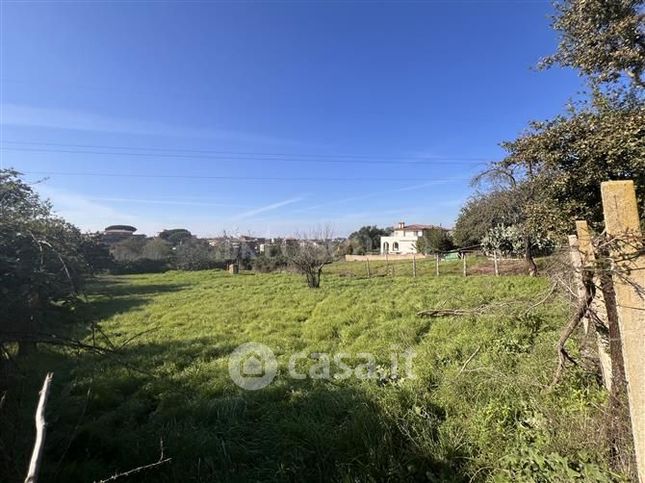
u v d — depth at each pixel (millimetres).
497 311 6555
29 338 2973
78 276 3555
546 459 2643
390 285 15094
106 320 10805
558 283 3768
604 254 2396
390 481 2904
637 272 2066
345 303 11094
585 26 8625
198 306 12766
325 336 7723
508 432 3188
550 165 8086
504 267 20188
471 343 5855
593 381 3582
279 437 3645
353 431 3463
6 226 3090
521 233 15312
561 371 3660
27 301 3006
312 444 3461
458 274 19500
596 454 2623
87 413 4363
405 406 3936
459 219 26609
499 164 16219
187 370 5828
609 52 8336
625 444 2473
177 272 31312
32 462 1215
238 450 3506
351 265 33625
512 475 2682
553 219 8305
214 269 34188
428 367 5043
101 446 3709
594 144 7074
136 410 4523
